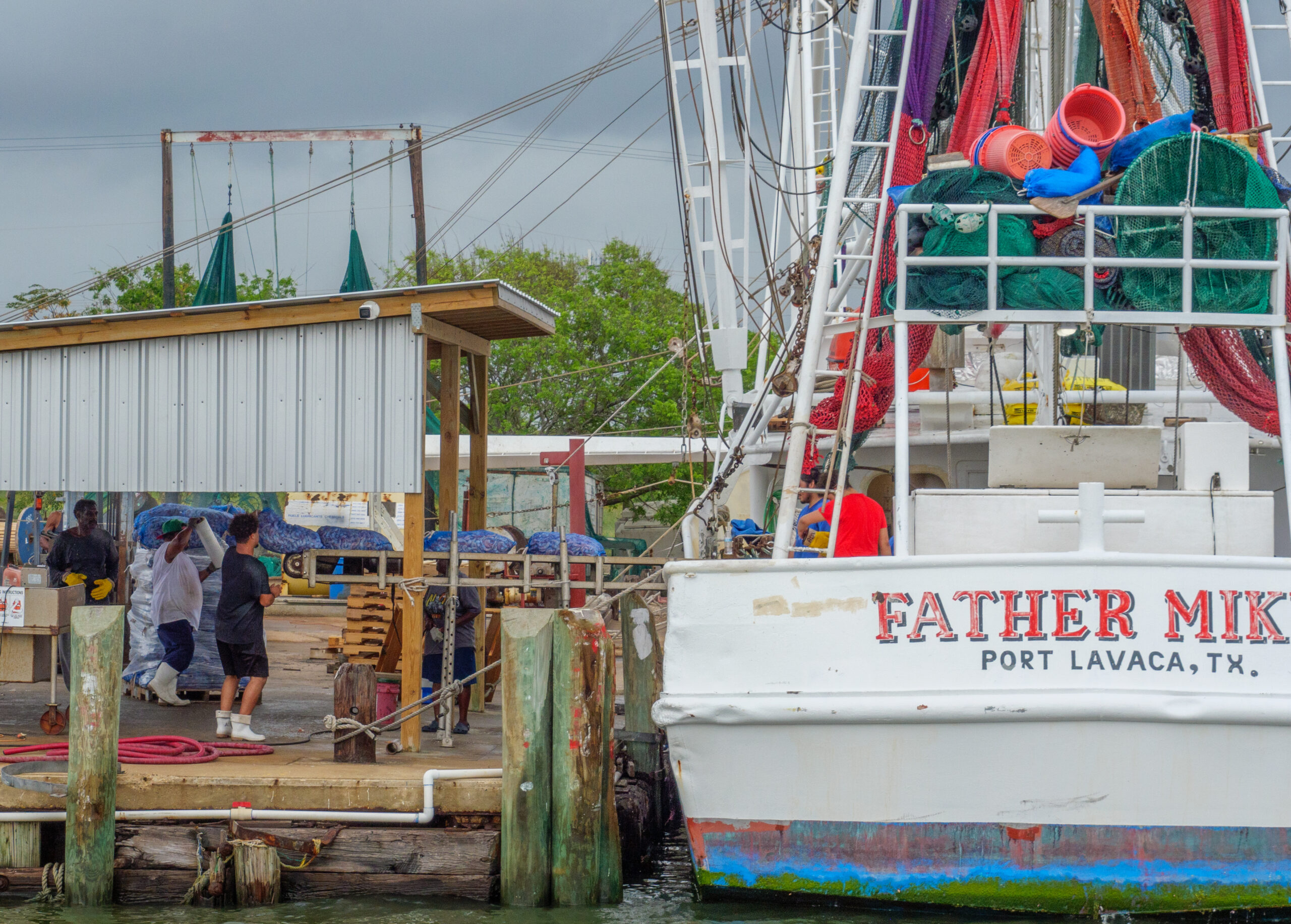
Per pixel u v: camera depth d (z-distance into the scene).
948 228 20.38
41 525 43.12
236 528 24.78
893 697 18.92
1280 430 20.59
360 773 21.75
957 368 32.94
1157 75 24.53
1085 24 27.34
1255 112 24.53
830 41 36.62
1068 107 21.39
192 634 28.92
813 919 19.86
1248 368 23.41
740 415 38.72
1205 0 23.92
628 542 59.09
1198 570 18.67
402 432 24.25
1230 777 18.67
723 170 37.28
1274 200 20.73
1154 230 20.61
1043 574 18.75
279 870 20.83
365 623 29.39
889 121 24.33
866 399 25.88
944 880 19.23
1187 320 20.52
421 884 21.03
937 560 18.95
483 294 23.72
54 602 25.30
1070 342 28.09
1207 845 18.84
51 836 21.92
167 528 28.83
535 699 20.84
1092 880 18.95
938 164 23.03
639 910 20.73
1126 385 31.05
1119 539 20.91
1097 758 18.66
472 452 29.53
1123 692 18.48
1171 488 29.73
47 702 29.67
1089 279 20.38
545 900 20.84
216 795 21.25
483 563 29.41
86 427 25.94
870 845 19.42
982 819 19.03
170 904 20.89
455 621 25.62
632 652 27.75
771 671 19.42
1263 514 20.89
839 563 19.25
